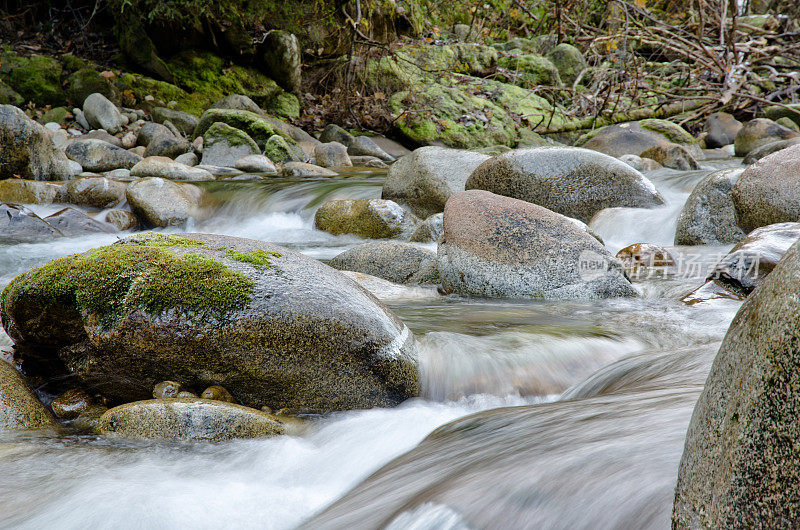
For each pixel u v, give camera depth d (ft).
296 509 6.38
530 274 14.56
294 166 37.42
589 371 10.00
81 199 28.25
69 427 8.32
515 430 7.01
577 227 15.25
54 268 8.86
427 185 25.67
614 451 5.30
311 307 8.66
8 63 44.42
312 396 8.91
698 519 3.73
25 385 8.76
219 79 49.26
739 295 13.33
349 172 39.45
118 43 49.08
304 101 53.67
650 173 30.53
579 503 4.65
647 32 43.78
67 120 43.16
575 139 52.34
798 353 3.29
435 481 5.88
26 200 27.68
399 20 56.95
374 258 17.29
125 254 8.82
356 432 8.23
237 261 8.92
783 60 50.85
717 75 43.60
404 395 9.30
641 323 11.98
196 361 8.43
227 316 8.36
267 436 7.94
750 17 52.47
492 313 12.96
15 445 7.65
